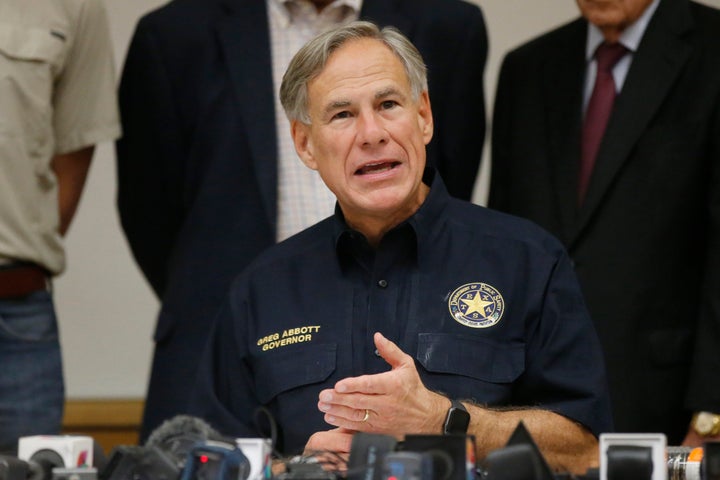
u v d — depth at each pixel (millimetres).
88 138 11742
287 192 11367
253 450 6148
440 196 8891
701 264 11406
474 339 8453
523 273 8648
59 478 6074
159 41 11930
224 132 11555
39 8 11312
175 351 11367
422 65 8766
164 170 12062
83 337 15867
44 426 11070
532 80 12172
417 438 5766
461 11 11961
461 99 11867
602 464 5902
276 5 11742
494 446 7852
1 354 10922
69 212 11984
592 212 11336
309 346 8633
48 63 11211
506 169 12180
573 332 8516
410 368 7551
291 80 8781
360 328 8648
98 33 11742
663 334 11203
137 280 15992
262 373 8695
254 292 9000
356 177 8539
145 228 12367
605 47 11781
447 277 8672
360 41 8641
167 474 6133
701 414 10891
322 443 7648
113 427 15547
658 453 5859
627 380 11078
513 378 8430
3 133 10898
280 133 11484
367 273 8812
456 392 8352
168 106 11898
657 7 11625
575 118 11781
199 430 6910
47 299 11266
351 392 7473
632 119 11391
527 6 16109
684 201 11273
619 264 11219
